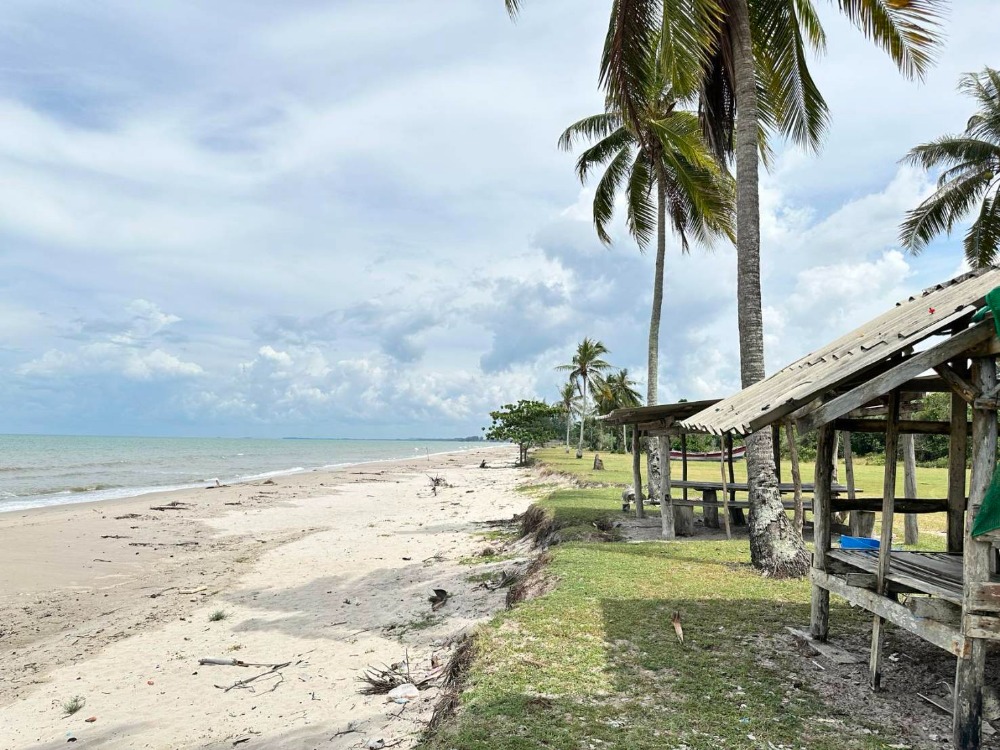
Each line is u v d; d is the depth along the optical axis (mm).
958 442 6027
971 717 3873
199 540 16734
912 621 4352
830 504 5781
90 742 5551
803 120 11703
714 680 5008
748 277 9164
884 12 9383
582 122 18844
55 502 25516
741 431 4914
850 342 5902
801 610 6707
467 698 4793
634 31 9570
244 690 6562
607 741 4090
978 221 20156
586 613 6629
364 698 6000
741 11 9414
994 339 3820
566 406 65250
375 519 19969
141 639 8570
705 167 15484
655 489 15969
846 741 4090
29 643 8586
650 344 17312
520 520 17344
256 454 92438
